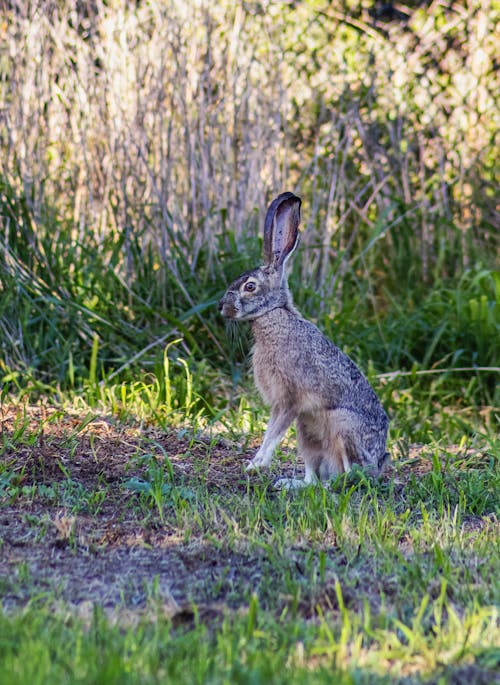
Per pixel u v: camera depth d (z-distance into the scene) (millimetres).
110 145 12852
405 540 7312
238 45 13398
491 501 8328
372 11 18844
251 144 13359
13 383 11234
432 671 5219
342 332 12719
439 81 16438
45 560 6793
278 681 4898
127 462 8867
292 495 8422
